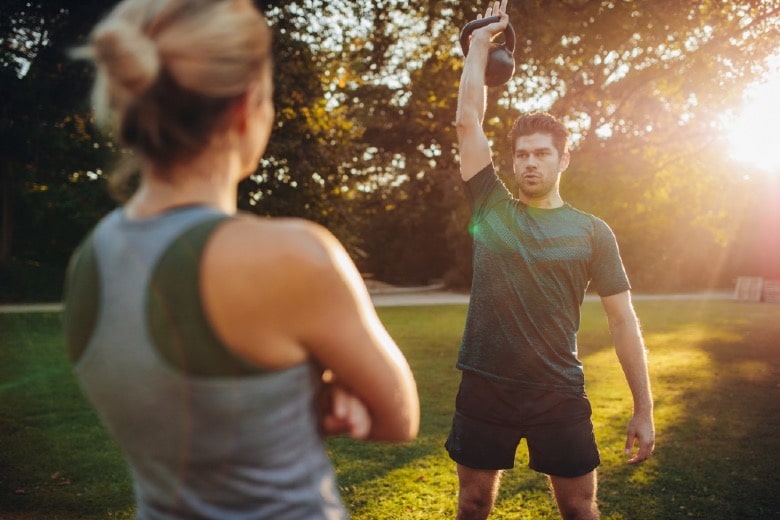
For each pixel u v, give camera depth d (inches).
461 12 388.2
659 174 400.8
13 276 804.6
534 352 99.7
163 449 32.8
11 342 472.7
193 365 31.1
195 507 33.1
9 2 570.9
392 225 1320.1
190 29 32.3
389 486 180.2
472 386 103.2
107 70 32.2
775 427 242.8
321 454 35.5
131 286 32.4
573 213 104.5
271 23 567.5
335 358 33.7
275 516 32.7
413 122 940.0
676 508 163.6
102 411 34.3
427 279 1333.7
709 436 230.4
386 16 455.2
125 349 32.2
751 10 346.9
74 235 1024.2
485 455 101.4
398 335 531.8
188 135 32.7
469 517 103.9
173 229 32.3
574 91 374.3
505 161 374.0
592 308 812.0
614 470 193.0
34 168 754.8
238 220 32.7
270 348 31.8
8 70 603.8
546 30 342.6
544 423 99.5
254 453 32.2
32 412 265.7
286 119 698.8
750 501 167.8
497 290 101.4
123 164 36.4
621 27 338.3
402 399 35.8
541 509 162.4
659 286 1187.3
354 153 829.2
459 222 1074.1
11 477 187.5
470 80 106.6
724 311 767.1
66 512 163.2
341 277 33.4
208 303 31.0
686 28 336.2
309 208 786.2
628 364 103.0
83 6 574.6
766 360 409.7
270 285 31.4
